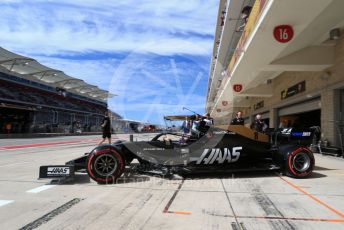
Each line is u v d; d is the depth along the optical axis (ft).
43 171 17.84
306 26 28.43
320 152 36.76
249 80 55.16
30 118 108.17
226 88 58.90
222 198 14.51
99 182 17.58
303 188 16.53
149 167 20.18
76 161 19.06
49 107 118.32
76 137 94.32
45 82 122.01
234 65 45.11
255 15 29.94
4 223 11.15
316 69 38.81
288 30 28.40
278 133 20.74
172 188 16.57
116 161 17.69
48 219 11.58
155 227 10.77
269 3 24.90
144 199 14.34
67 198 14.51
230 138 19.56
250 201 13.99
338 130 35.45
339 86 35.09
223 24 60.80
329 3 24.16
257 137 20.10
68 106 132.87
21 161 28.68
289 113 57.21
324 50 37.37
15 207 13.08
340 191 15.83
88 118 146.72
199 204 13.51
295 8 24.90
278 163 20.02
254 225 10.95
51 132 110.22
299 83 48.85
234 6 51.57
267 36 30.50
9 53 92.27
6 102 97.04
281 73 58.80
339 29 32.71
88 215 12.05
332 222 11.25
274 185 17.29
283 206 13.20
